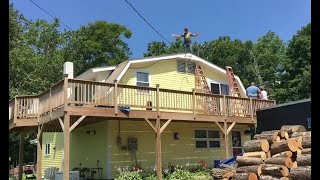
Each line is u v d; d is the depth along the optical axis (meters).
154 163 16.73
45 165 22.19
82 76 18.00
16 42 28.02
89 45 42.16
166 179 14.84
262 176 8.57
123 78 16.73
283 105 10.77
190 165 18.02
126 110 13.37
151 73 17.80
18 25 29.00
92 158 16.52
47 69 35.16
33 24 39.91
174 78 18.70
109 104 13.00
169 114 14.63
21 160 16.55
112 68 17.44
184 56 18.86
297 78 35.19
